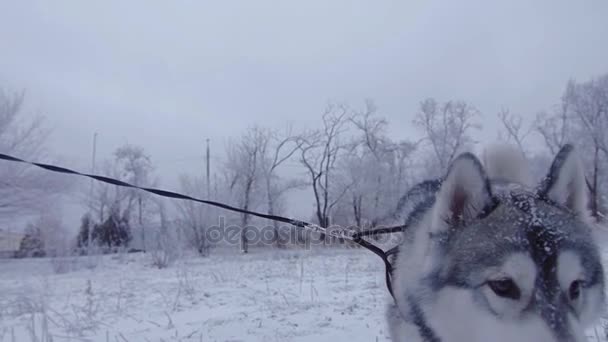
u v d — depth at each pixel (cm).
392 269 367
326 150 4772
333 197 4650
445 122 4606
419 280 302
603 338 527
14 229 1997
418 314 305
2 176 1875
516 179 378
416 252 318
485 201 290
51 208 2081
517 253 257
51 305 1047
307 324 746
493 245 266
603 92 3809
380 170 4525
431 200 330
